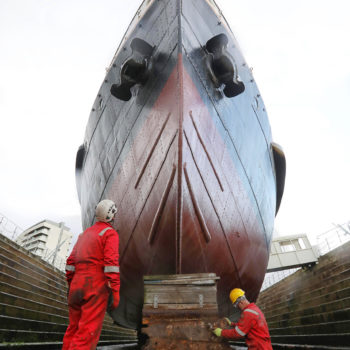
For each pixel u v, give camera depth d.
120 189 4.31
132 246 4.05
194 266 3.65
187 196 3.41
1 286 6.11
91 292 1.72
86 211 6.06
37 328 6.80
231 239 4.05
